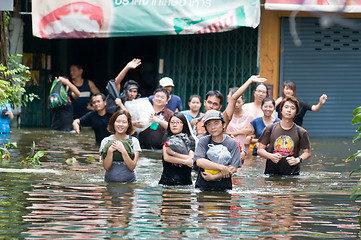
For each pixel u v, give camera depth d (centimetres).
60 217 754
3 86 1488
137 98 1625
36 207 809
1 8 1389
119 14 1933
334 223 749
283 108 1183
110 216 765
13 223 717
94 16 1945
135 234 676
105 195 911
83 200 865
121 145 1037
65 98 1988
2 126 1817
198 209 821
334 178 1138
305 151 1184
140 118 1516
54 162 1255
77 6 1952
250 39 2039
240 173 1198
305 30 2066
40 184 989
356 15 2009
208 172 983
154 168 1226
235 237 671
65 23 1958
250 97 2034
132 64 1628
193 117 1465
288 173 1170
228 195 940
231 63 2056
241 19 1869
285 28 2052
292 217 780
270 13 2031
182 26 1894
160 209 814
